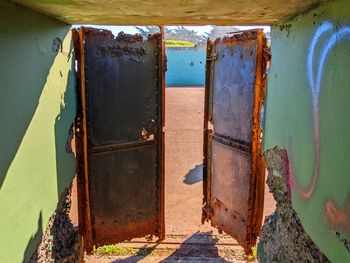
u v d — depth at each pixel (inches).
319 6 75.7
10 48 70.9
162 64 135.9
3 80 67.6
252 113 127.6
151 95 136.9
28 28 80.7
